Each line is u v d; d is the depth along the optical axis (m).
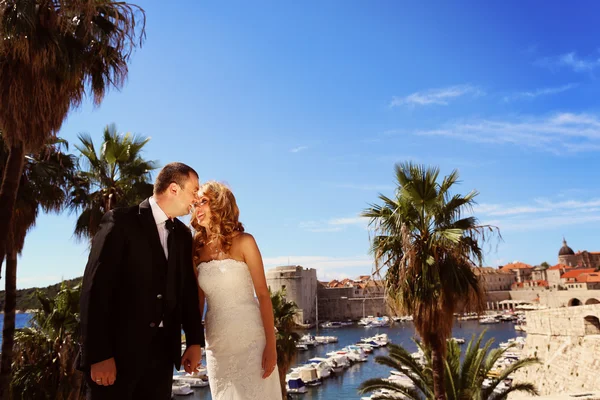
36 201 14.12
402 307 13.38
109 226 3.24
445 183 13.66
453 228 13.20
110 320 3.14
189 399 47.84
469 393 14.20
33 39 8.38
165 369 3.33
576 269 143.75
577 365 26.08
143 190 17.05
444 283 12.98
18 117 8.75
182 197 3.63
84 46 9.41
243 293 3.73
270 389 3.63
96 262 3.09
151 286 3.28
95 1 9.16
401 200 13.48
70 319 14.71
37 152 9.77
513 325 116.81
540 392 29.64
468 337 94.12
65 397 14.11
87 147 17.09
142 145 17.75
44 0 8.77
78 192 16.08
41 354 14.71
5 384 12.95
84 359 2.91
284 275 126.56
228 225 3.80
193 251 3.89
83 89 9.94
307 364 63.56
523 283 157.25
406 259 13.41
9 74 8.54
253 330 3.66
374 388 14.98
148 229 3.40
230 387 3.55
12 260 13.70
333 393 50.75
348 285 162.38
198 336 3.61
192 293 3.67
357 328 126.62
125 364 3.12
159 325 3.33
